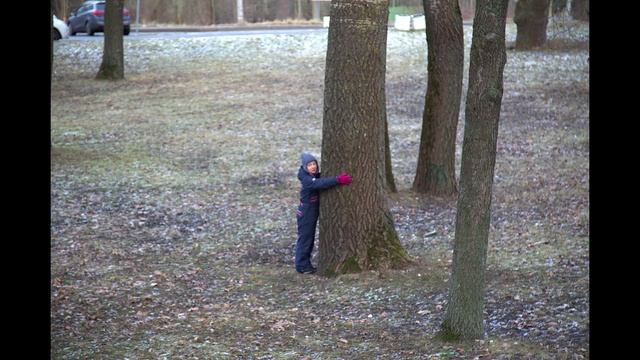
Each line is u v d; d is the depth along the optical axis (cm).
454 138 1669
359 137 1162
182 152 2117
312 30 4269
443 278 1161
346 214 1181
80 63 3403
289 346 931
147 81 3061
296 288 1162
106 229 1517
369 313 1038
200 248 1408
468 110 840
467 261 886
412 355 870
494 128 841
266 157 2059
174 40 3788
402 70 3127
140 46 3669
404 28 4034
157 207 1662
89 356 902
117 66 3098
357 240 1191
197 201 1702
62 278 1229
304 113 2522
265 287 1177
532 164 1905
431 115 1655
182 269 1286
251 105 2636
